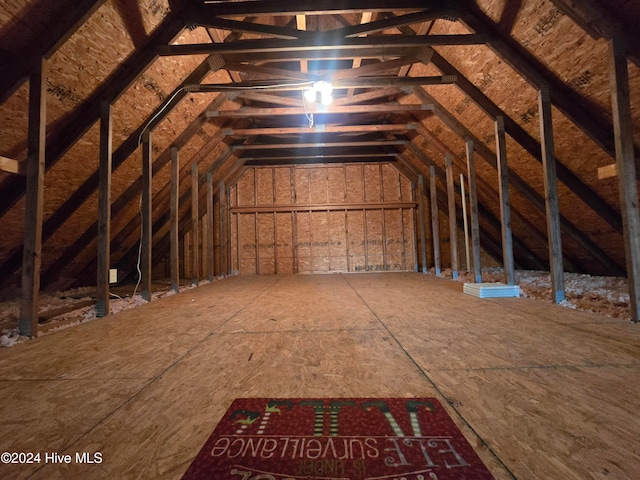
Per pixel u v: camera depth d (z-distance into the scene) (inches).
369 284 241.9
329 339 97.6
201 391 63.2
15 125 124.9
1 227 153.8
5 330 110.4
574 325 109.2
